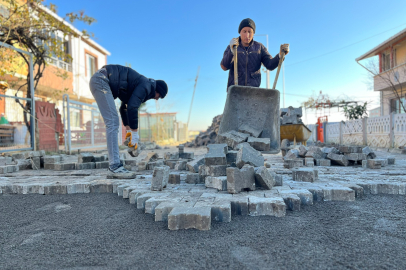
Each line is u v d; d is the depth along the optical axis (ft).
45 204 9.39
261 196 8.19
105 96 11.87
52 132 31.09
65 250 5.71
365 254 5.16
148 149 43.62
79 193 10.80
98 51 65.87
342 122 47.70
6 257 5.45
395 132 33.19
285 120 25.68
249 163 9.45
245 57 13.78
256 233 6.27
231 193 8.64
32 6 26.61
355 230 6.36
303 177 10.53
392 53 50.85
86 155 17.13
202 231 6.48
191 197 8.27
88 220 7.60
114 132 12.28
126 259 5.21
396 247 5.44
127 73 12.30
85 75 59.77
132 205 8.92
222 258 5.12
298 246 5.56
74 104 32.40
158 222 7.25
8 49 26.78
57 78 49.57
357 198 9.12
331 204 8.45
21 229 7.04
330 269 4.64
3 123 24.49
